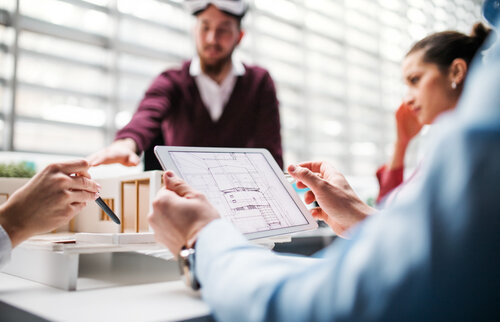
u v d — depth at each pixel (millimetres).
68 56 3502
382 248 225
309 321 237
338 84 5750
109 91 3686
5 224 482
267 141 1393
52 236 721
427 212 217
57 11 3410
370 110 6098
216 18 1276
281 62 5160
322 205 673
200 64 1396
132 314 364
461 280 204
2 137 3078
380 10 6215
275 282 266
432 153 233
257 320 260
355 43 5980
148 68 4000
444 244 208
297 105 5312
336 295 232
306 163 784
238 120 1412
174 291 476
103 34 3686
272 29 5090
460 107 247
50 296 451
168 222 379
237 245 323
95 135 3650
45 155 3221
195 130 1397
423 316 210
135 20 3869
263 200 570
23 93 3201
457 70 856
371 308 219
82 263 745
